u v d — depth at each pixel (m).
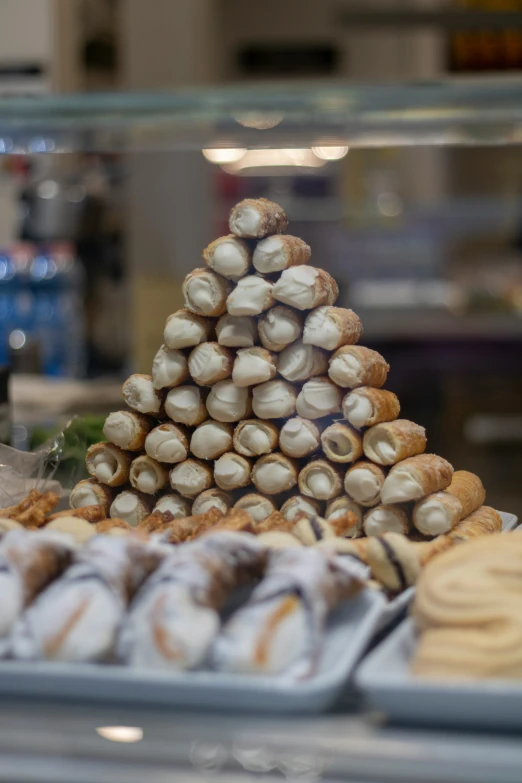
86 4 3.71
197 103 1.27
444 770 0.60
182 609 0.67
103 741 0.62
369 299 4.62
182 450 1.04
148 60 4.17
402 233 4.96
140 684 0.65
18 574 0.72
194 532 0.88
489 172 5.12
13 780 0.62
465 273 5.12
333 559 0.73
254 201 1.02
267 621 0.67
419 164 5.04
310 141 1.45
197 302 1.01
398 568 0.82
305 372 1.01
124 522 0.94
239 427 1.02
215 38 5.54
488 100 1.20
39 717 0.65
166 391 1.06
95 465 1.08
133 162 3.50
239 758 0.61
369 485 0.97
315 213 4.82
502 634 0.67
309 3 6.15
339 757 0.61
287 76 6.31
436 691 0.62
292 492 1.04
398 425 0.99
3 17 3.32
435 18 2.99
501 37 4.77
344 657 0.68
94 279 3.37
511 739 0.62
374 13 3.03
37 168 2.97
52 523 0.90
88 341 3.35
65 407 2.11
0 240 3.30
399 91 1.22
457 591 0.70
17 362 2.71
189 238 3.61
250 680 0.64
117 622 0.68
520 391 3.95
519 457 3.67
